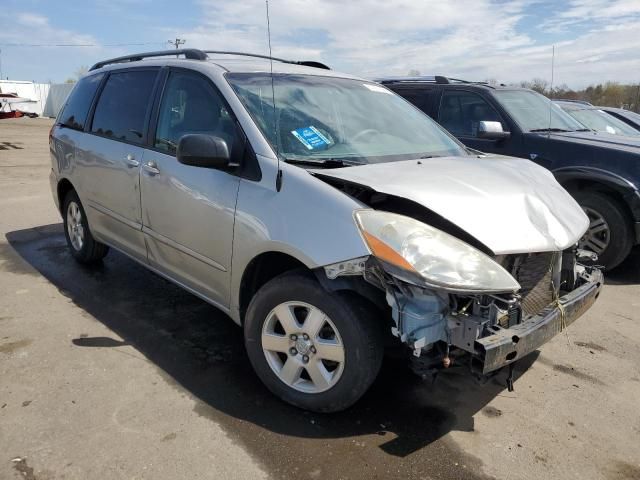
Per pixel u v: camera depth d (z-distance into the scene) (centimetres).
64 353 341
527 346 260
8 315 397
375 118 376
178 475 238
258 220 287
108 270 507
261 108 325
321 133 330
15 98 4203
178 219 346
